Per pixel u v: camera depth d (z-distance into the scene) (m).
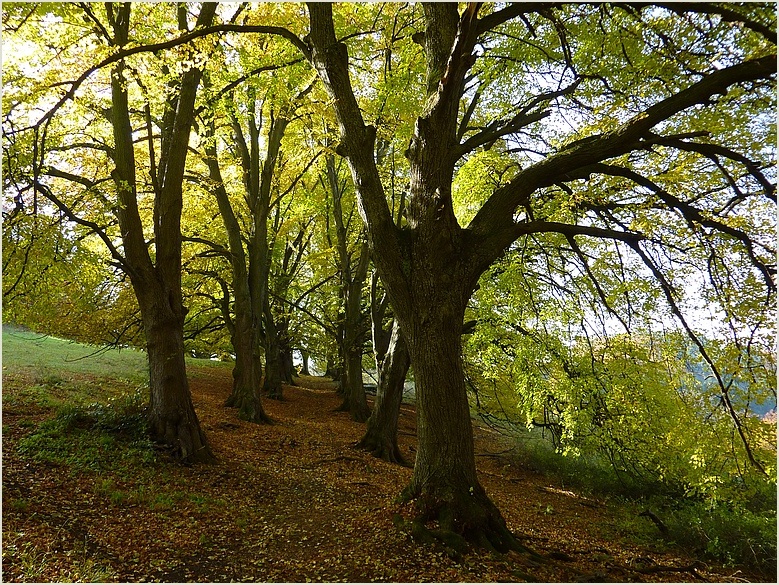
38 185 7.92
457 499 6.77
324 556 6.34
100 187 10.56
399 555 6.21
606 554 8.03
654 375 10.84
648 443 10.80
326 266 22.56
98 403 11.31
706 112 7.05
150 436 9.80
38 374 14.64
